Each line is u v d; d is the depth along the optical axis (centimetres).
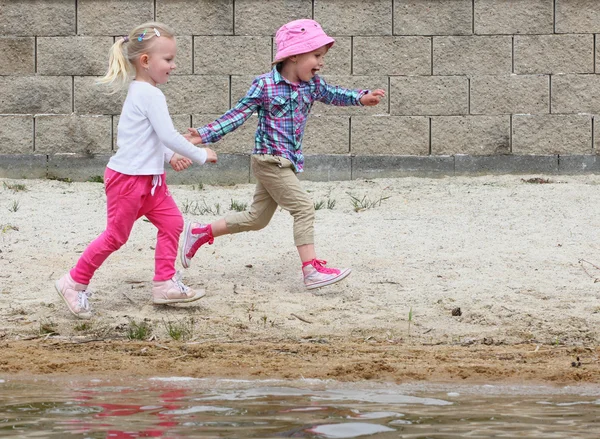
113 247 1280
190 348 1173
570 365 1080
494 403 890
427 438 725
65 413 827
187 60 2248
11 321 1295
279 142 1350
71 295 1287
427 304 1342
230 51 2248
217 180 2264
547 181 2169
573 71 2234
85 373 1052
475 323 1277
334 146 2253
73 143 2267
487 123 2247
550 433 747
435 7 2233
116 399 899
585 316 1284
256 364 1089
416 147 2253
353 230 1722
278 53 1345
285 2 2239
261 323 1285
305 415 818
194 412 832
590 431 757
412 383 999
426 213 1872
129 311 1335
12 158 2269
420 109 2247
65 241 1648
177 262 1532
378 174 2253
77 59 2253
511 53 2238
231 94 2253
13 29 2255
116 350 1170
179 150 1240
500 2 2230
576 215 1817
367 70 2245
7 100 2264
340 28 2239
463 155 2252
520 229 1720
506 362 1099
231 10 2241
